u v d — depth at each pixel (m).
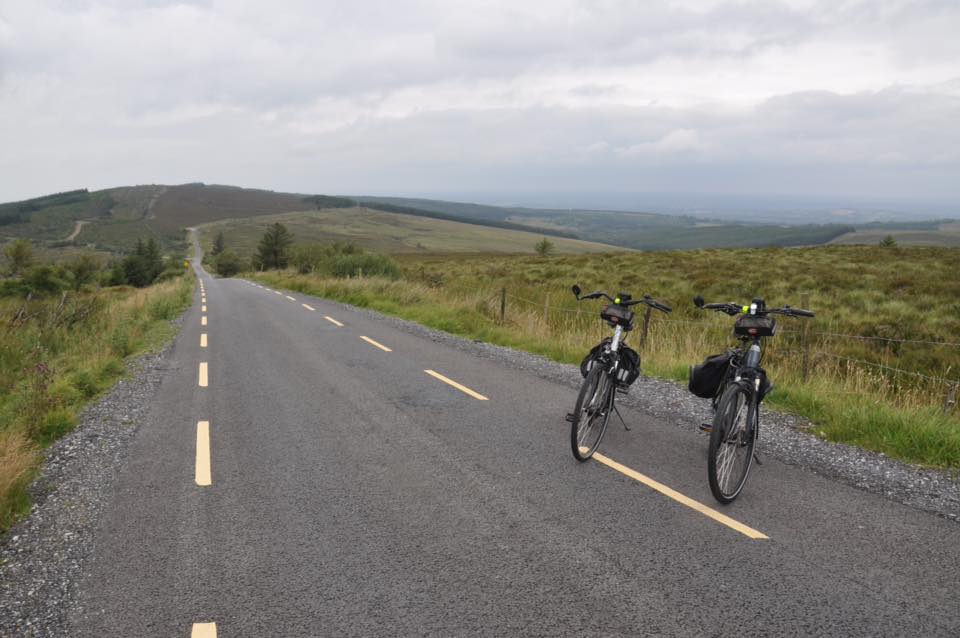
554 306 17.84
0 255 166.62
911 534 4.01
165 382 8.75
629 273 29.70
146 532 4.01
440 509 4.37
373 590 3.30
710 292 21.95
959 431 5.86
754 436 4.65
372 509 4.38
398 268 33.25
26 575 3.48
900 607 3.16
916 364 11.20
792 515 4.29
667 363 9.59
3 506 4.27
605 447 5.77
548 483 4.87
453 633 2.92
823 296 19.92
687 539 3.91
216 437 6.09
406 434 6.19
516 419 6.76
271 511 4.34
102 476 5.03
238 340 12.79
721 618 3.04
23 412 6.49
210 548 3.78
